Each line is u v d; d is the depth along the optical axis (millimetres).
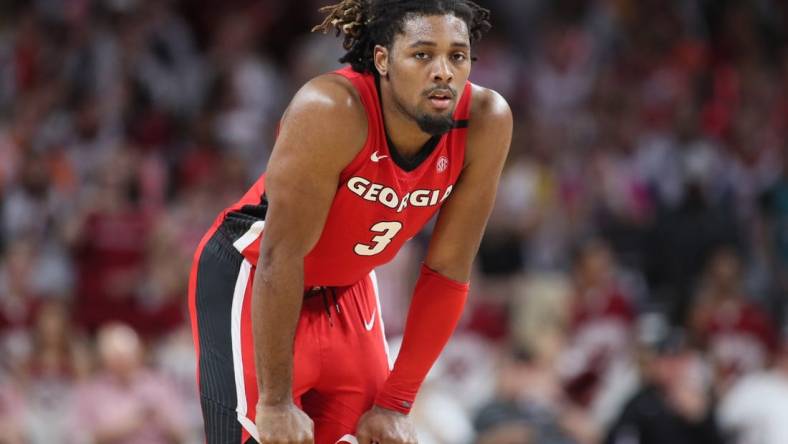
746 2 38969
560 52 37781
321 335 10594
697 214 30672
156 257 26312
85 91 33062
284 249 9414
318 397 10773
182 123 33219
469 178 10039
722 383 25203
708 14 38938
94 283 26672
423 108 9203
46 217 28484
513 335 25984
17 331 24297
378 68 9422
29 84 33938
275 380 9578
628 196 32469
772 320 28547
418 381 10594
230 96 34125
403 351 10539
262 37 37719
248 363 10188
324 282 10523
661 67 37312
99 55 33500
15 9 36906
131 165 28953
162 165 31078
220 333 10391
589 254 27328
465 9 9352
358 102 9383
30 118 32219
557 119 35156
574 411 23203
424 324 10438
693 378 22484
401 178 9656
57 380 22500
